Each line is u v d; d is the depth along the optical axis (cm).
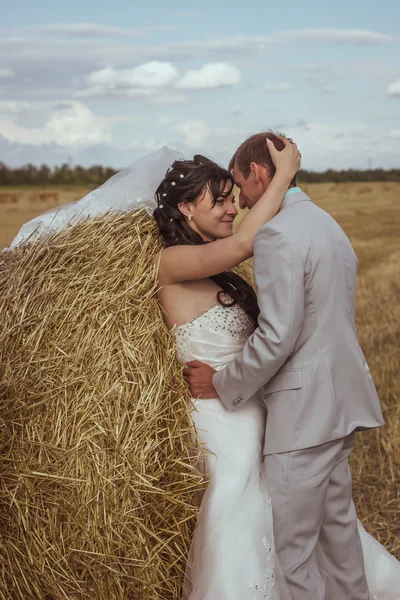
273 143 314
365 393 305
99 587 284
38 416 288
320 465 296
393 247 1670
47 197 3098
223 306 319
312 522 298
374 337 791
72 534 282
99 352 299
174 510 296
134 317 312
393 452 503
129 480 287
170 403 306
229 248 300
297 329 283
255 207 303
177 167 321
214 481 297
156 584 289
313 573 299
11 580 286
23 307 304
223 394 304
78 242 321
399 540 408
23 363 294
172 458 299
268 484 299
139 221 333
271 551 290
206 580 283
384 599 353
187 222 326
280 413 297
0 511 285
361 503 450
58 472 283
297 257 283
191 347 316
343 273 298
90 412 290
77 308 304
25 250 331
